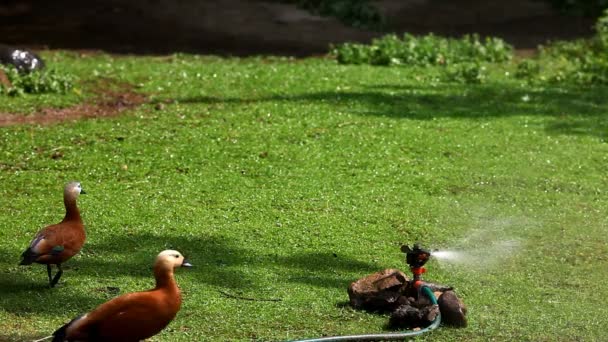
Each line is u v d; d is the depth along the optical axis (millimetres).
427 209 13734
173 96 19656
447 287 9953
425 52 24141
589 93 21500
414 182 14859
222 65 23031
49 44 25766
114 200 13547
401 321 9648
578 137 17719
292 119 17969
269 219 13062
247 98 19594
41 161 15148
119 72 21594
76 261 11383
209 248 11969
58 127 16969
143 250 11797
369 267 11578
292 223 12922
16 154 15430
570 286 11219
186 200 13688
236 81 21000
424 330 9430
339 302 10367
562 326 9859
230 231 12555
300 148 16234
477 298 10656
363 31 28578
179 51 25391
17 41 25953
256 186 14383
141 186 14219
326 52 25797
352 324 9734
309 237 12469
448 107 19531
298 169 15195
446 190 14609
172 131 16938
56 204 13359
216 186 14297
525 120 18750
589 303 10617
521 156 16391
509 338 9477
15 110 18047
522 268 11781
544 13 30984
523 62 23234
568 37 28250
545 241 12734
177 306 8312
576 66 23953
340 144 16531
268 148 16141
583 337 9570
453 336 9445
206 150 15914
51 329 9422
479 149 16672
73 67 21984
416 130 17594
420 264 9938
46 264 10617
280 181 14617
